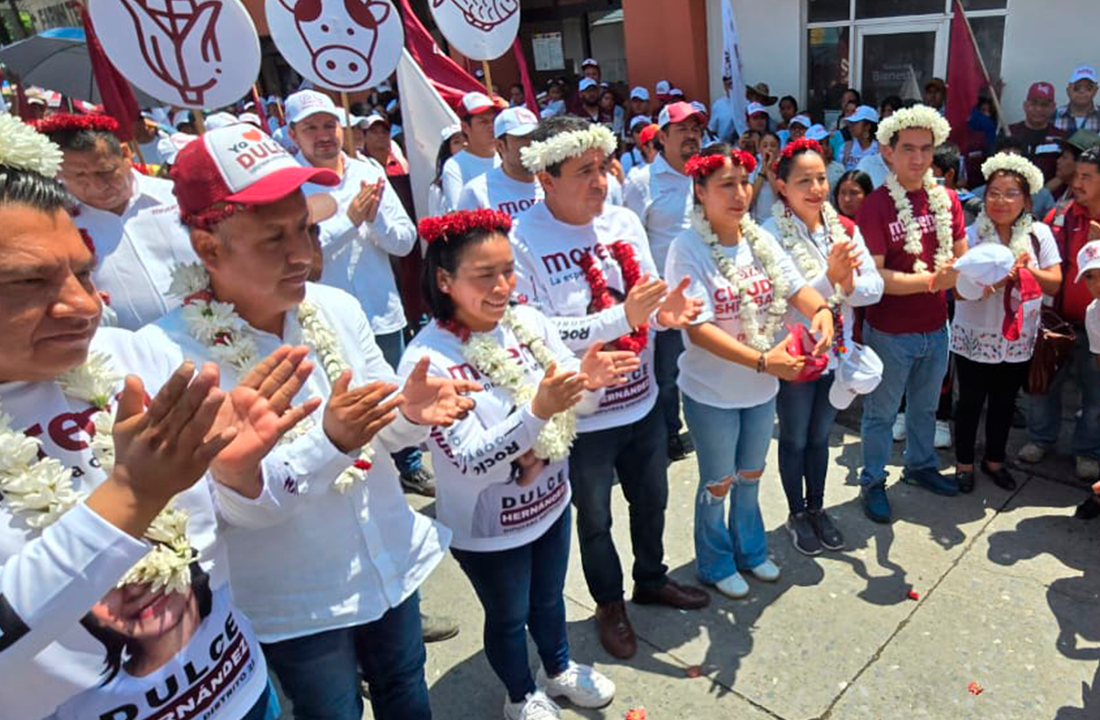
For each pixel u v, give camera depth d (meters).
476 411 2.10
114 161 2.85
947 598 3.08
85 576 1.00
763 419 2.95
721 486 3.03
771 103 9.34
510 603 2.32
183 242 3.04
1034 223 3.63
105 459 1.26
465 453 2.01
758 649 2.90
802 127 8.04
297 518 1.68
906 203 3.32
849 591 3.16
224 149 1.51
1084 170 3.39
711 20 9.74
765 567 3.25
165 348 1.55
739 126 8.37
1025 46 7.72
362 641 1.96
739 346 2.71
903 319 3.39
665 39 9.99
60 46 6.71
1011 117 8.01
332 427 1.53
